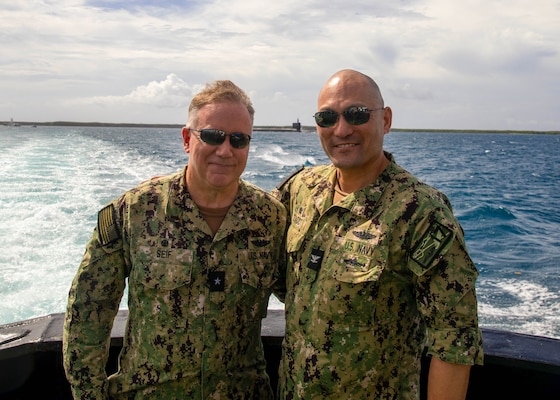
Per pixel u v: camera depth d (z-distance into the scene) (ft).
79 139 184.96
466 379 6.42
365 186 7.29
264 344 9.24
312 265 7.32
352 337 6.94
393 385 7.11
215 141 7.08
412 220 6.72
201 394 7.27
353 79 7.38
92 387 7.22
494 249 38.70
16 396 8.86
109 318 7.44
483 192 75.36
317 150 167.94
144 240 7.34
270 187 68.49
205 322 7.24
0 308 22.82
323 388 7.06
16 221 38.88
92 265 7.32
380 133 7.43
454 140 391.04
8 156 93.81
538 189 80.79
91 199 48.91
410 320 7.16
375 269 6.75
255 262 7.62
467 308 6.35
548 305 26.27
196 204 7.55
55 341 8.63
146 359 7.27
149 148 143.43
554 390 8.38
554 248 39.11
